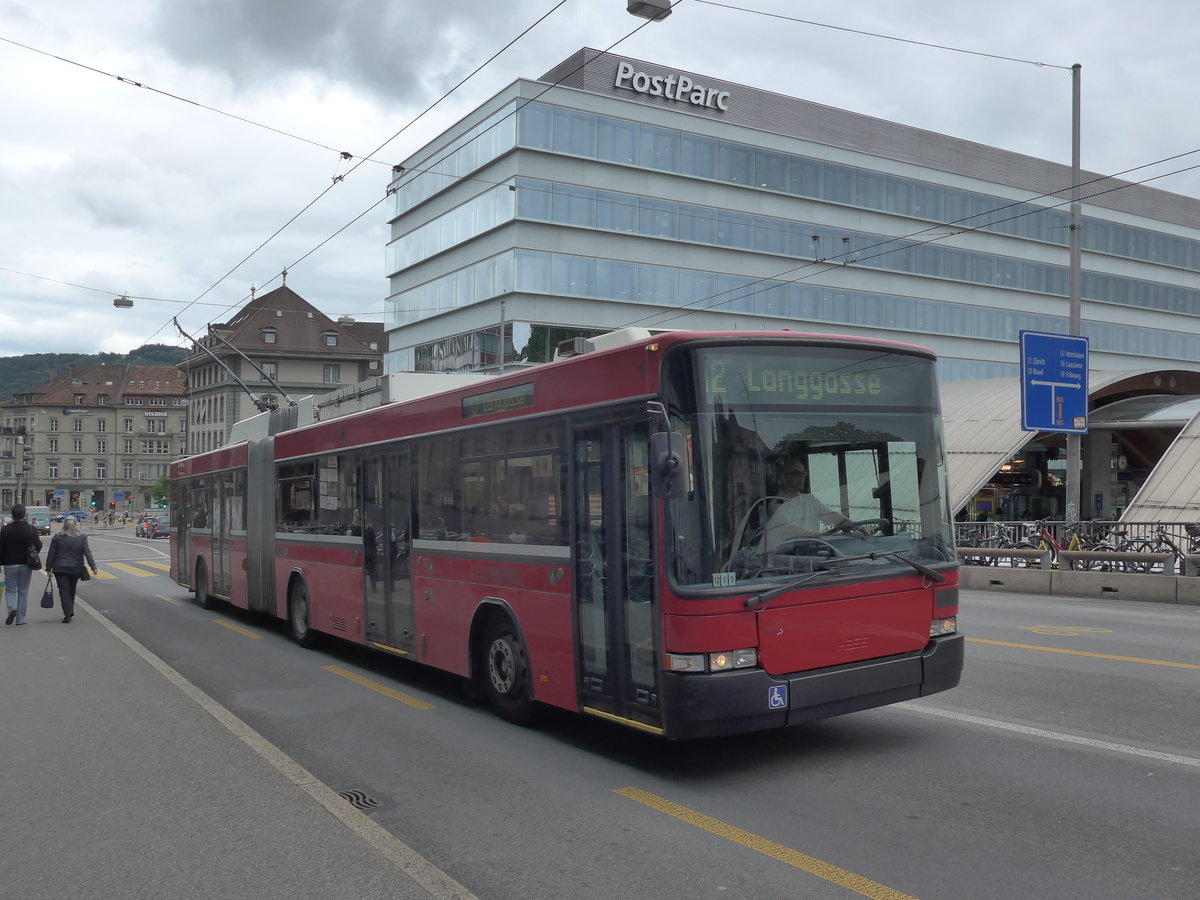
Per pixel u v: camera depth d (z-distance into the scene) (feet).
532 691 24.93
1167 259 209.36
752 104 158.40
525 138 139.95
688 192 151.84
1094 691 28.35
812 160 162.71
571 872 15.75
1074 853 15.87
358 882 15.39
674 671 19.77
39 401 458.09
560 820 18.35
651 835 17.37
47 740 25.26
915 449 22.59
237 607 53.67
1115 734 23.43
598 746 23.94
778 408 20.84
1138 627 43.14
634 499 21.04
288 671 35.83
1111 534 67.97
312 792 20.26
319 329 294.66
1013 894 14.35
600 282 144.87
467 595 27.89
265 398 78.89
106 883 15.66
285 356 287.48
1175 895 14.20
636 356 21.07
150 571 98.48
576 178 143.43
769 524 20.38
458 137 153.38
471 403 27.89
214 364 294.66
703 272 152.87
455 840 17.43
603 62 147.02
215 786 20.84
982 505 140.15
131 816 18.95
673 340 20.30
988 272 182.19
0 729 26.66
